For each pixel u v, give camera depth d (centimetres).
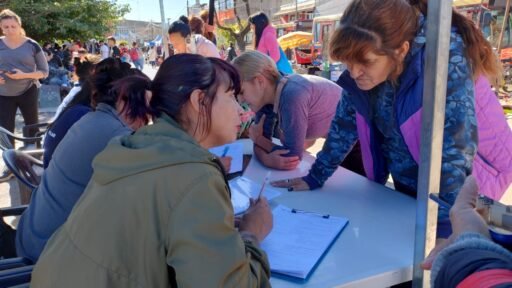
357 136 161
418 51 121
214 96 93
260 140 203
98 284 78
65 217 148
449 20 86
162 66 94
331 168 160
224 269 75
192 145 85
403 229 125
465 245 75
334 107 209
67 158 150
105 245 78
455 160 112
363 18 117
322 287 99
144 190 79
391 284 106
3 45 427
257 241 100
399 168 150
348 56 121
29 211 159
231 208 83
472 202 87
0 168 403
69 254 82
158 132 88
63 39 1345
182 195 78
